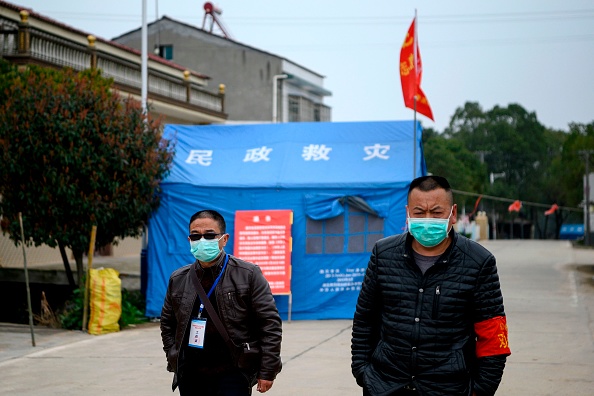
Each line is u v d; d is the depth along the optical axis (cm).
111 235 1192
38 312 1305
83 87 1128
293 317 1162
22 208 1119
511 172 7331
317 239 1170
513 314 1212
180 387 442
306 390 702
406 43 1172
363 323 395
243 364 434
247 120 3544
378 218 1168
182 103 2388
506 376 750
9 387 729
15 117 1086
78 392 705
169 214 1182
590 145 4734
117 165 1109
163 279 1173
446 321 367
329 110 4103
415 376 369
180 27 3584
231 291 436
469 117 7456
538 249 3603
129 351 918
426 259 378
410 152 1209
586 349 896
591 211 4691
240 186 1169
